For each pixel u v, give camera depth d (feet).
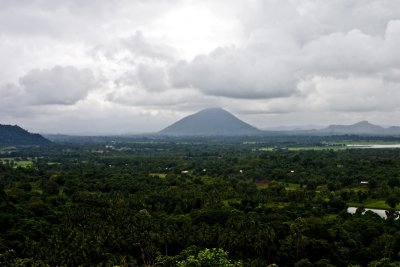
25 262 377.91
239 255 440.45
